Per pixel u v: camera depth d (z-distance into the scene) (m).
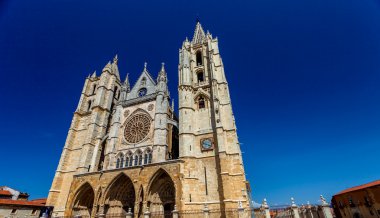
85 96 80.25
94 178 52.22
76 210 51.62
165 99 61.16
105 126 70.31
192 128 53.00
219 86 58.00
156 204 46.16
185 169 46.25
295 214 31.11
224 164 44.47
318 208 35.91
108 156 57.66
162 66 70.19
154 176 46.88
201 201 43.56
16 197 72.12
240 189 43.03
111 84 79.94
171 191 48.09
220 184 44.41
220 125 49.22
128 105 66.19
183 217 40.75
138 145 57.47
